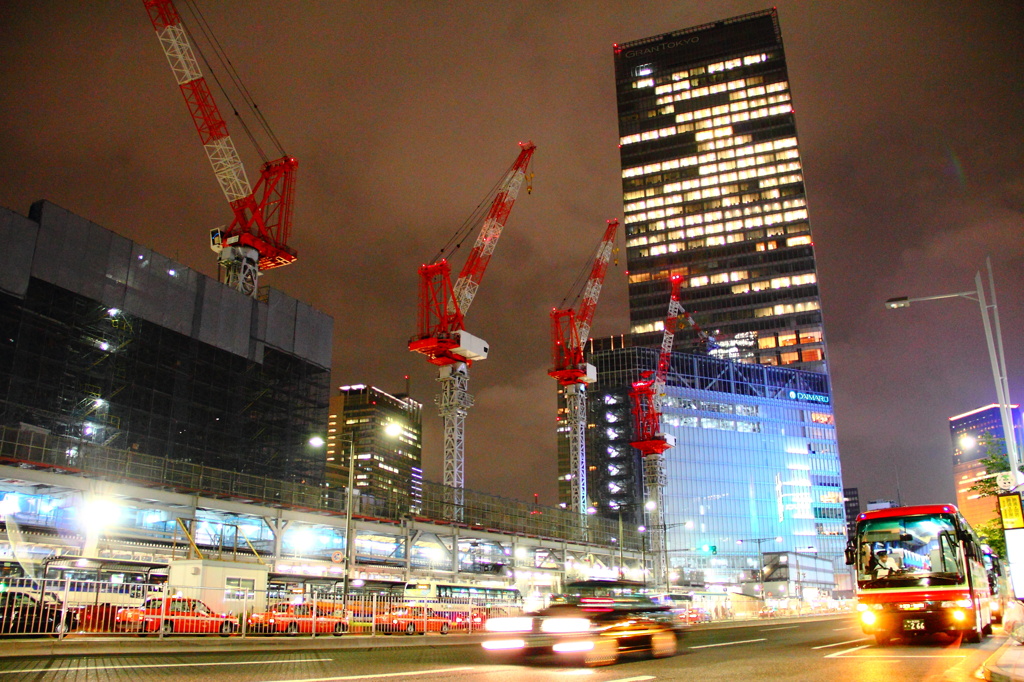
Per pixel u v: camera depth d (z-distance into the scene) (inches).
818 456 7436.0
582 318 5300.2
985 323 1481.3
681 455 6845.5
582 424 4842.5
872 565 1112.8
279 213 4347.9
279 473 4178.2
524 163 4375.0
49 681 657.0
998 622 1517.0
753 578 6343.5
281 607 1300.4
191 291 3873.0
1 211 3110.2
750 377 7450.8
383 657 1043.3
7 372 3041.3
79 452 2175.2
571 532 3782.0
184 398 3725.4
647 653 1012.5
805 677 690.2
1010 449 1411.2
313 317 4616.1
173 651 1078.4
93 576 1940.2
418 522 2844.5
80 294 3363.7
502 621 1006.4
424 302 4003.4
